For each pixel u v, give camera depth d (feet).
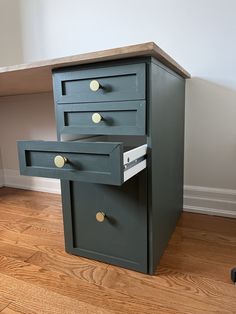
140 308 2.31
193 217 4.29
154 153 2.63
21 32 5.49
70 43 5.05
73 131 2.84
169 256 3.14
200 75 4.10
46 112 5.57
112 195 2.86
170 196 3.48
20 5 5.35
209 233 3.71
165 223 3.25
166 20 4.17
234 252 3.19
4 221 4.33
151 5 4.23
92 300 2.42
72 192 3.10
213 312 2.24
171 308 2.30
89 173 2.15
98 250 3.08
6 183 6.41
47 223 4.22
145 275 2.79
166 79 2.94
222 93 4.02
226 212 4.26
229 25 3.79
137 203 2.74
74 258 3.17
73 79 2.72
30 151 2.38
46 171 2.34
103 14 4.63
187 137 4.39
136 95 2.46
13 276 2.81
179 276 2.75
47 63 2.67
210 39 3.94
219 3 3.80
